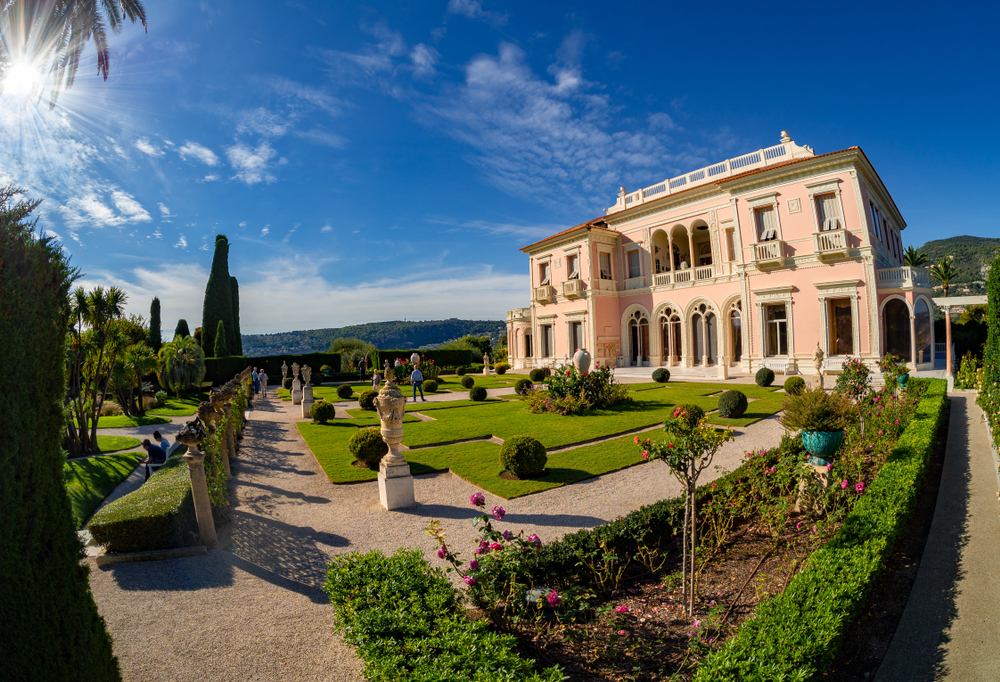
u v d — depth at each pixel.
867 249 22.64
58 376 2.81
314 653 4.10
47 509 2.64
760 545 5.89
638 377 29.66
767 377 21.88
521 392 23.14
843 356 23.52
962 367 18.62
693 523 4.52
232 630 4.47
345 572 4.57
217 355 45.62
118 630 4.46
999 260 12.13
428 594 4.15
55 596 2.60
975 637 3.96
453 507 8.21
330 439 14.38
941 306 18.75
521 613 4.12
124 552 6.20
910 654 3.84
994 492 7.02
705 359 30.11
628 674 3.63
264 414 21.73
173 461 9.33
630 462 10.65
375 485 9.68
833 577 4.06
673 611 4.50
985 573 4.90
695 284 30.52
